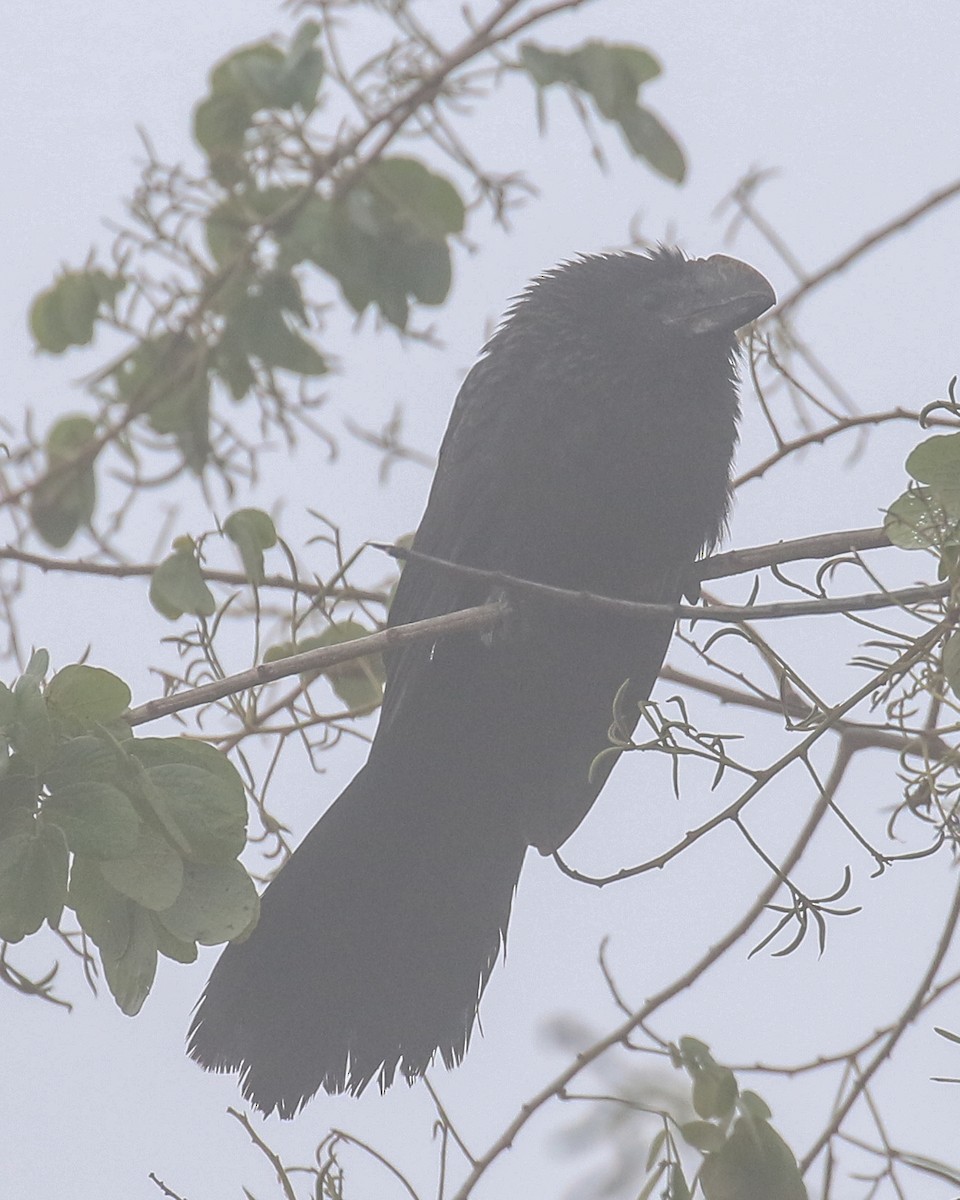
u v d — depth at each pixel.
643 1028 7.48
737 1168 6.93
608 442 10.17
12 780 6.36
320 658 7.93
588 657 10.30
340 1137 7.24
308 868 9.34
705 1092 7.04
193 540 8.72
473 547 10.36
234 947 8.88
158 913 6.39
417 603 10.34
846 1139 7.05
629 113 8.77
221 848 6.44
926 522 7.00
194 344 9.30
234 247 9.17
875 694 6.91
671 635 10.37
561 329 10.48
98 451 9.43
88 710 6.56
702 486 10.25
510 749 10.52
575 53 8.67
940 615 6.91
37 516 9.54
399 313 9.19
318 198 8.98
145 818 6.43
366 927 9.52
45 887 6.25
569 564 10.27
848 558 7.32
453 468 10.50
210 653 8.60
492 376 10.52
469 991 9.62
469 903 9.98
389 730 9.79
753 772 6.98
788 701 8.56
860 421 8.48
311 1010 9.11
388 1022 9.27
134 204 9.05
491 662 10.29
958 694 6.73
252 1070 8.71
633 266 10.68
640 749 7.03
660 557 10.27
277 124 8.92
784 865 8.19
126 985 6.32
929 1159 6.94
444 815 10.18
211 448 9.31
